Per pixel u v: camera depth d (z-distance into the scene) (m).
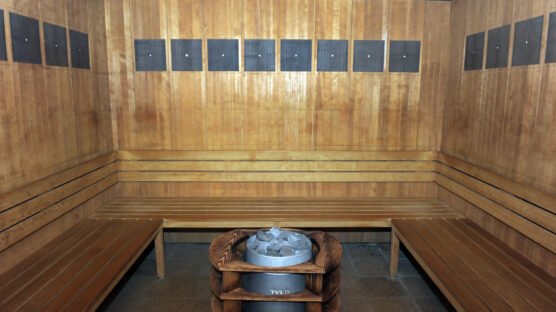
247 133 3.81
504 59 2.81
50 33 2.74
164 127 3.79
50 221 2.66
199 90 3.73
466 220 3.24
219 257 2.24
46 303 1.90
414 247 2.67
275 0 3.62
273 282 2.15
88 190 3.18
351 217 3.26
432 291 3.06
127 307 2.79
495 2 2.92
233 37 3.66
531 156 2.53
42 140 2.66
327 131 3.82
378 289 3.09
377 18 3.67
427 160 3.84
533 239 2.42
